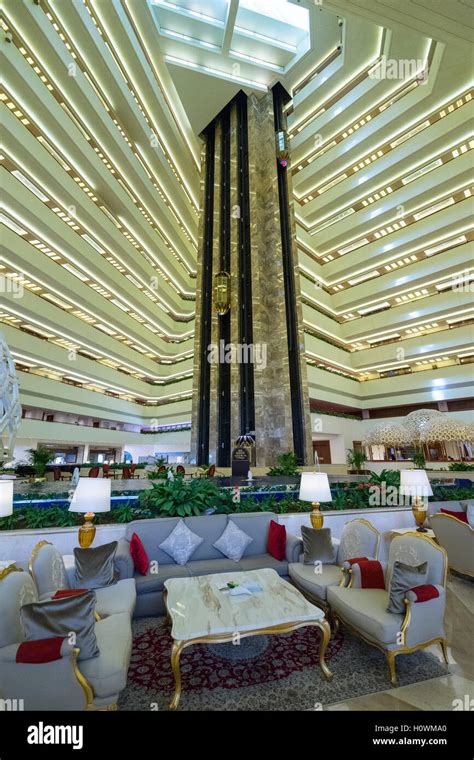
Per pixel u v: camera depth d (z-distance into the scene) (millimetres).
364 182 14914
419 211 14398
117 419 17000
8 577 1862
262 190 13500
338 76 13961
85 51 11625
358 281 17156
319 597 2768
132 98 13477
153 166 15992
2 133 9812
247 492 4820
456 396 14109
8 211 10703
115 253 14867
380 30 11992
